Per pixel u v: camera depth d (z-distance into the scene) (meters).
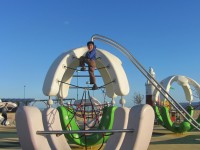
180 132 19.56
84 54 11.25
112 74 11.02
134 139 7.62
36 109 7.74
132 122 7.77
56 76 10.55
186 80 21.19
